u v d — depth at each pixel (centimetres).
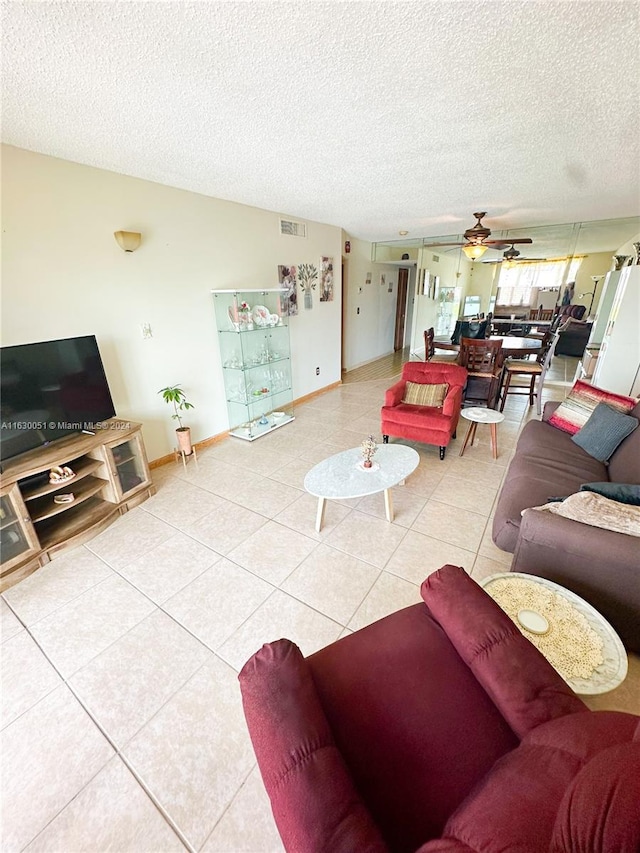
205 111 178
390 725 95
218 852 105
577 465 231
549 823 50
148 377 313
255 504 274
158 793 117
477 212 428
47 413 224
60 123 185
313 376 532
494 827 53
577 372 583
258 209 390
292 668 88
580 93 166
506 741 92
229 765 124
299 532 241
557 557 148
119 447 261
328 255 516
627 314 409
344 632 170
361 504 270
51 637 171
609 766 54
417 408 347
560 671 114
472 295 789
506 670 94
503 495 209
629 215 455
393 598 188
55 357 225
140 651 163
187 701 143
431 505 267
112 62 137
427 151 237
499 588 142
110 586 200
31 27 116
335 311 555
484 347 445
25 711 141
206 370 365
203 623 176
